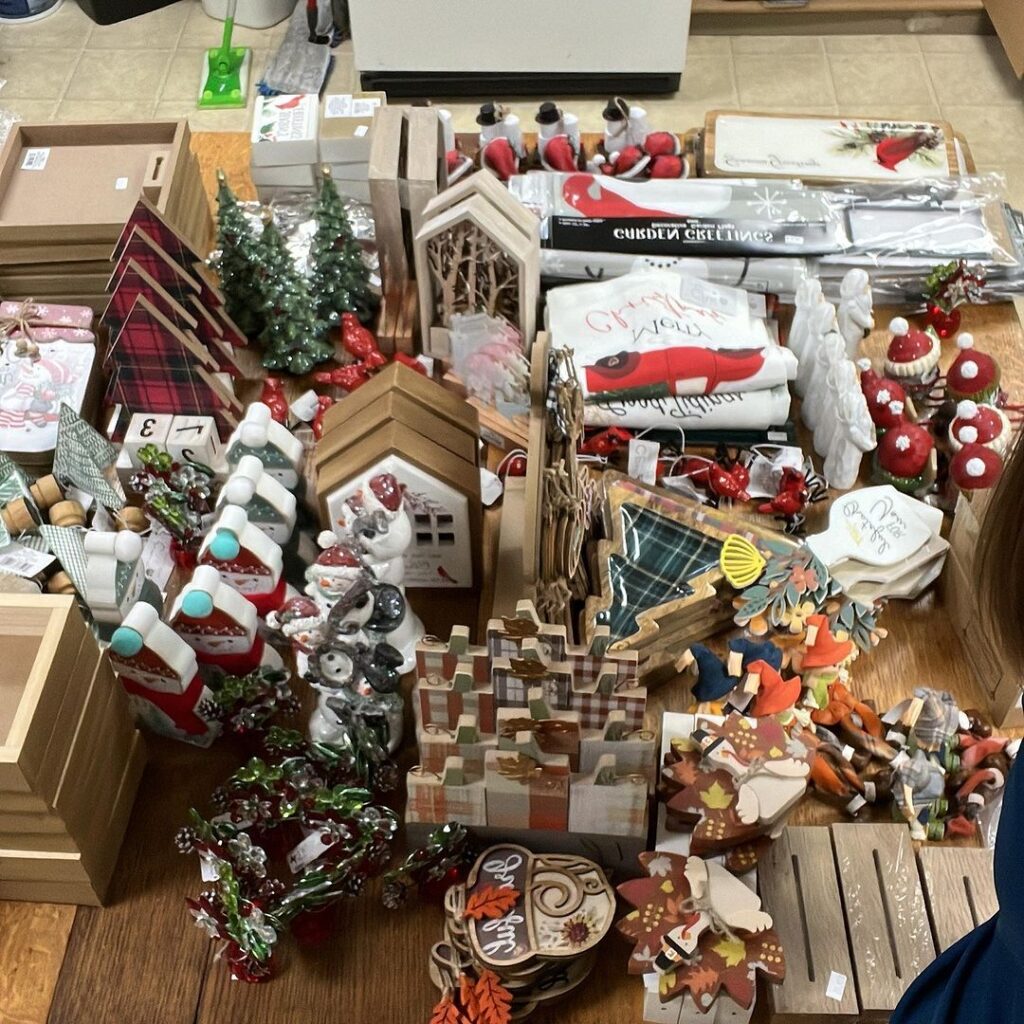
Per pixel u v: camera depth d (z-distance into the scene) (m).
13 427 1.80
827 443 1.82
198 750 1.56
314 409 1.85
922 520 1.68
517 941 1.30
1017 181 3.48
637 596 1.60
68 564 1.59
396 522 1.41
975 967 0.97
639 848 1.38
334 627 1.37
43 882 1.40
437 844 1.34
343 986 1.36
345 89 3.68
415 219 1.88
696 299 1.92
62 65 3.79
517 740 1.28
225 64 3.70
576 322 1.90
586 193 2.09
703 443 1.85
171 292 1.79
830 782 1.46
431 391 1.59
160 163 2.00
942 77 3.75
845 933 1.34
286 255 1.90
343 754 1.41
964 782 1.46
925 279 2.04
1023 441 0.81
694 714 1.48
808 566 1.62
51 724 1.27
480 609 1.68
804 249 2.01
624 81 3.61
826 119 2.34
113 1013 1.35
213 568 1.48
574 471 1.53
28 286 1.98
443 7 3.39
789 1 3.81
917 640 1.65
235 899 1.29
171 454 1.74
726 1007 1.28
